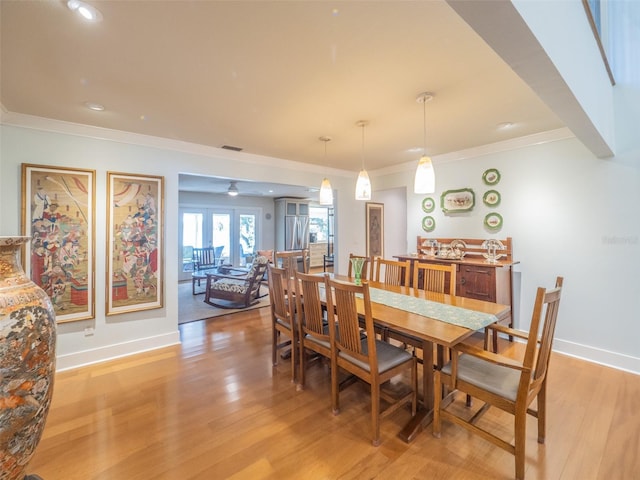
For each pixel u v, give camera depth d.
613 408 2.09
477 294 3.21
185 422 1.98
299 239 8.82
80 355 2.83
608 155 2.71
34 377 0.91
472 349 1.68
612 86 2.62
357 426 1.94
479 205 3.65
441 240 4.00
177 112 2.50
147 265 3.18
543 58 1.21
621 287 2.69
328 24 1.43
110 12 1.33
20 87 2.06
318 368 2.78
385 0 1.27
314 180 4.70
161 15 1.35
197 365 2.81
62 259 2.75
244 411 2.10
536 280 3.20
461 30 1.48
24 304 0.90
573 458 1.65
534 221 3.20
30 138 2.62
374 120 2.71
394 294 2.62
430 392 2.05
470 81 2.00
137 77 1.93
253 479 1.53
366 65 1.80
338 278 3.47
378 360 1.92
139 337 3.15
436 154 3.96
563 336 3.04
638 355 2.61
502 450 1.72
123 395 2.30
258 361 2.90
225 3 1.28
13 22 1.39
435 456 1.68
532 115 2.61
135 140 3.10
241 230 8.39
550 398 2.22
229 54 1.68
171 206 3.36
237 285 4.84
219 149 3.67
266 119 2.67
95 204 2.91
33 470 1.58
